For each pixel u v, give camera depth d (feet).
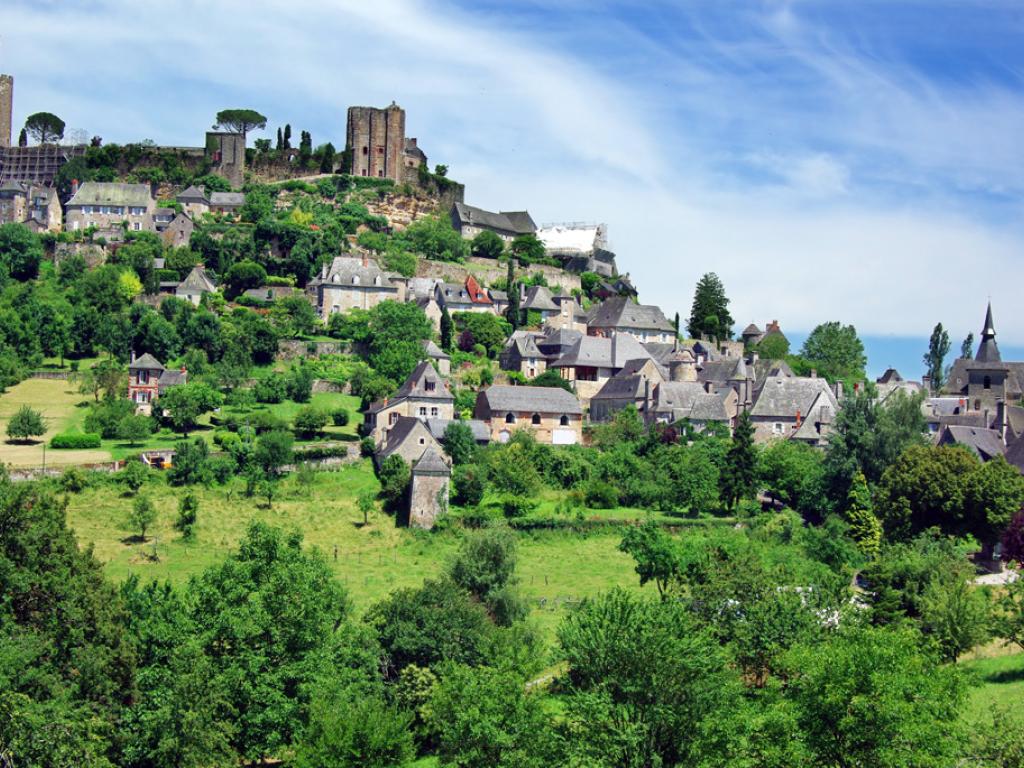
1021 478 415.03
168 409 513.45
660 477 479.41
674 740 219.41
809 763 202.80
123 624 257.75
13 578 241.14
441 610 298.76
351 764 237.04
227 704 244.01
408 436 471.62
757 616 269.64
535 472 475.31
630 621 233.35
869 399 476.54
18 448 476.54
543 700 250.98
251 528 295.69
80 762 203.41
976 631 283.59
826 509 452.76
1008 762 193.47
